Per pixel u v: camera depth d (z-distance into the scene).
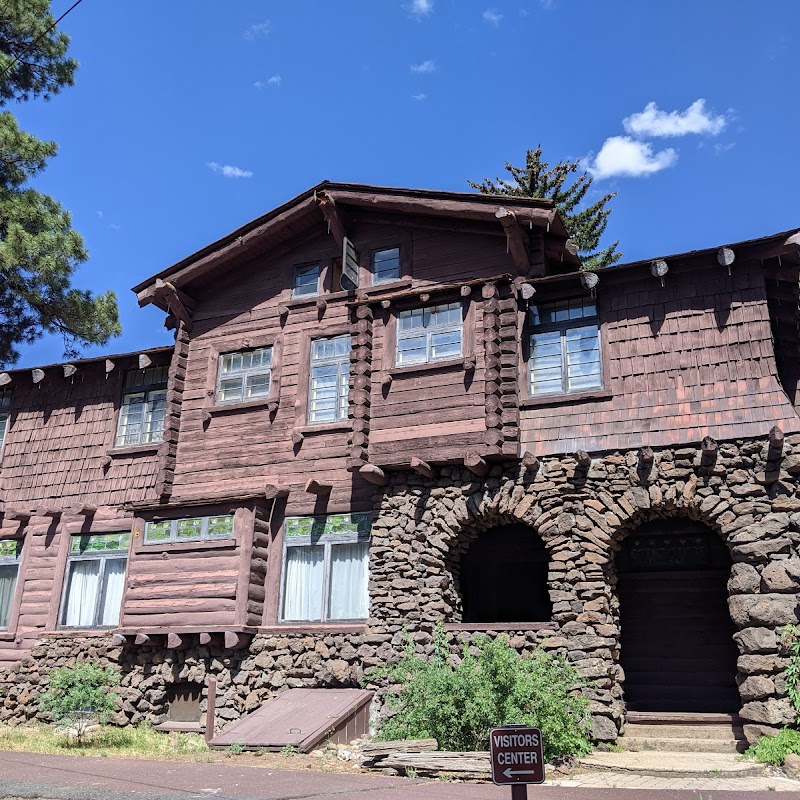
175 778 8.99
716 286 13.04
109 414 18.20
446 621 13.30
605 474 12.74
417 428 13.85
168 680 14.80
